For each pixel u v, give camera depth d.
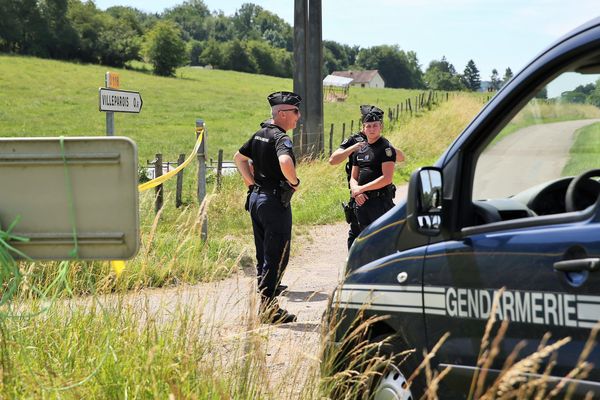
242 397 4.23
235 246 11.23
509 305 3.25
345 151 8.50
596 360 2.91
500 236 3.35
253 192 7.50
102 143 3.21
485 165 3.59
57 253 3.26
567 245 3.05
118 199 3.22
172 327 4.61
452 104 42.75
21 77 75.56
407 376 3.86
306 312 7.79
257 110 66.94
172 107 65.81
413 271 3.79
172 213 13.77
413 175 3.57
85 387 4.05
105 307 4.82
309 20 19.91
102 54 125.38
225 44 177.50
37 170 3.24
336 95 80.44
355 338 4.23
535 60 3.39
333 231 13.88
